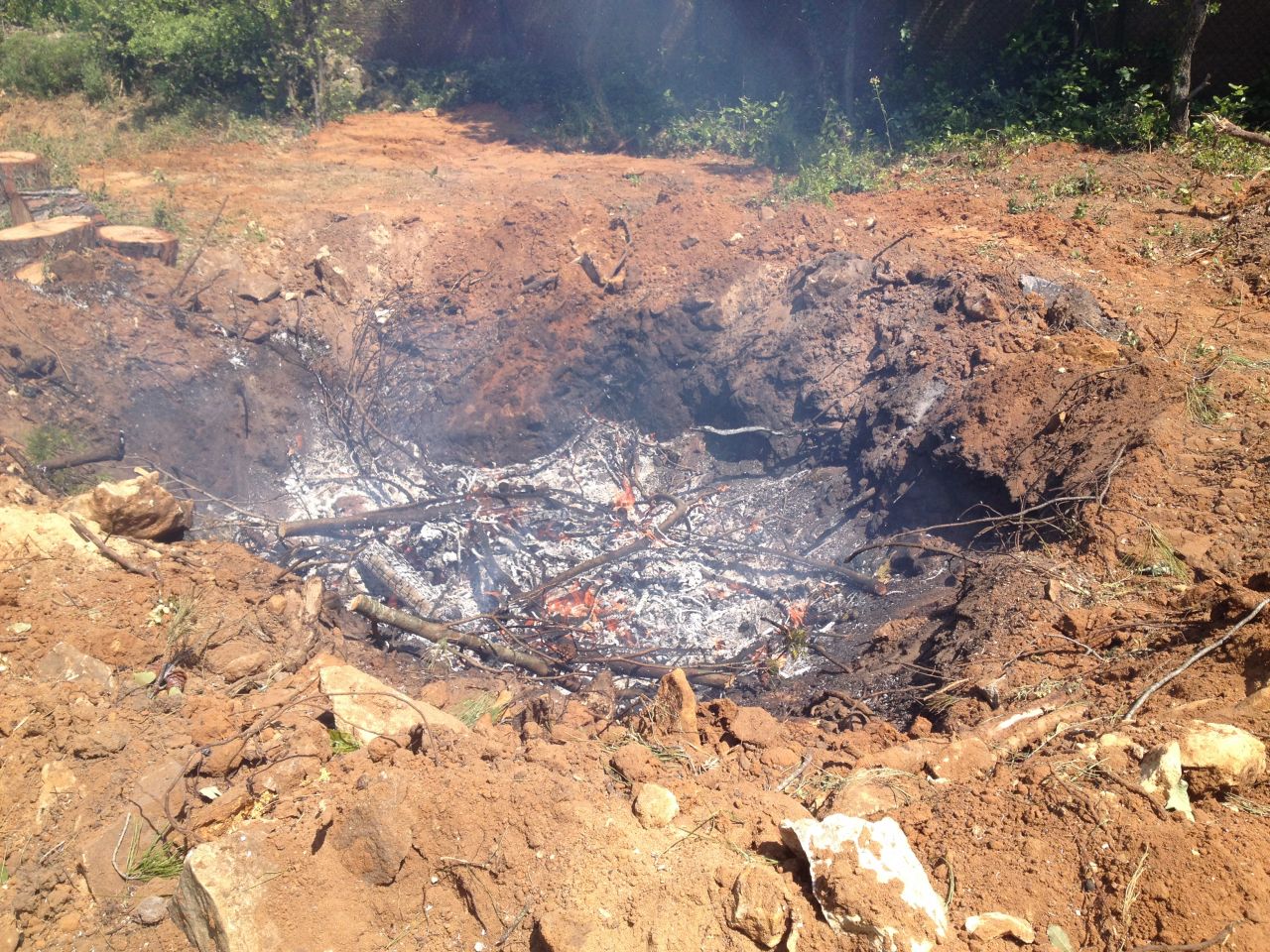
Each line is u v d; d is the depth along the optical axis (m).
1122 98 15.66
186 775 5.02
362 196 13.94
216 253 11.56
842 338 10.20
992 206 12.75
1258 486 6.95
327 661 6.24
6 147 15.09
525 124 18.64
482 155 16.92
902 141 15.95
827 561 8.95
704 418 10.88
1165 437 7.52
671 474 10.55
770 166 15.82
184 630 6.05
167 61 17.92
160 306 10.40
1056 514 7.27
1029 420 8.30
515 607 8.44
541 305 11.38
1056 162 14.28
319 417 10.98
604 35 20.56
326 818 4.59
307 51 17.61
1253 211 11.76
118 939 4.38
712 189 14.54
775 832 4.55
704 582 9.00
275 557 9.03
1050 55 16.52
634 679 7.75
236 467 10.19
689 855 4.41
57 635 5.86
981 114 16.11
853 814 4.66
